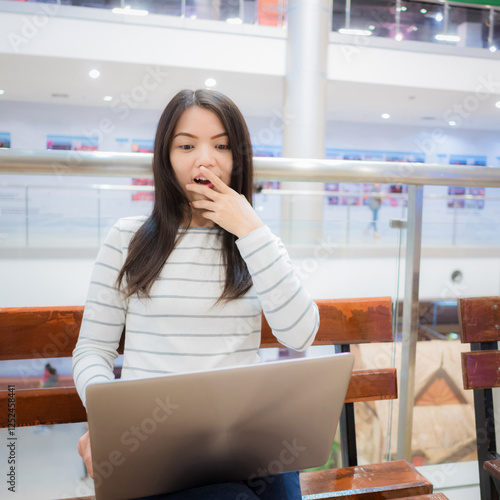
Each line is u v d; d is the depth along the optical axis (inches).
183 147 31.4
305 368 22.3
